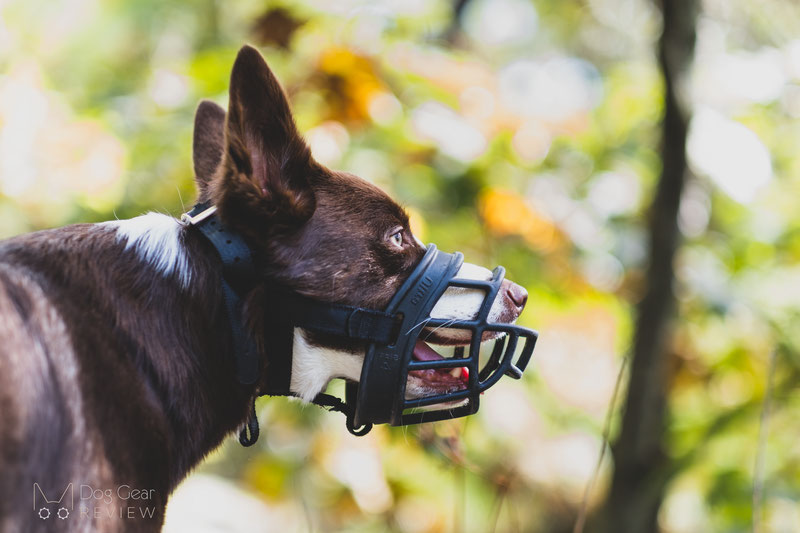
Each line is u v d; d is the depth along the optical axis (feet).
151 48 25.89
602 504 17.49
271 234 9.30
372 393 9.45
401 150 16.74
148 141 16.96
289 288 9.37
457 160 16.70
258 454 19.77
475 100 17.93
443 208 17.53
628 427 16.97
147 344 8.56
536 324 17.92
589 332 19.71
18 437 6.88
